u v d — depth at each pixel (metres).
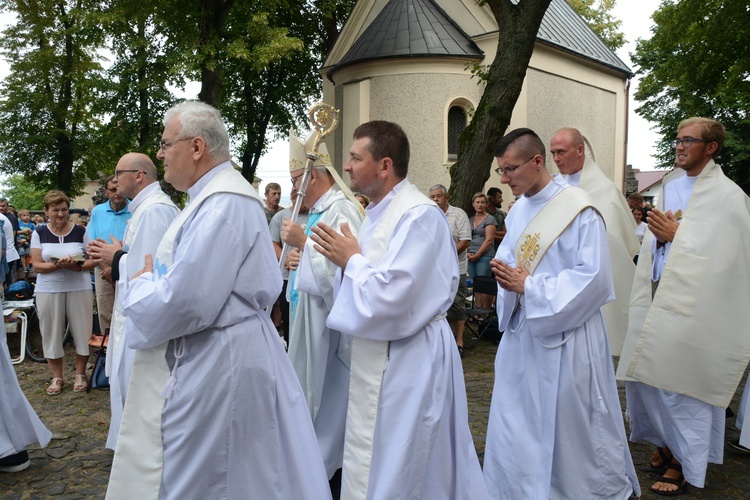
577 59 15.93
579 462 2.75
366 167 2.50
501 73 8.08
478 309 7.21
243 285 2.21
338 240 2.47
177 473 2.16
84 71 22.53
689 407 3.29
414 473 2.33
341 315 2.39
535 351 2.83
